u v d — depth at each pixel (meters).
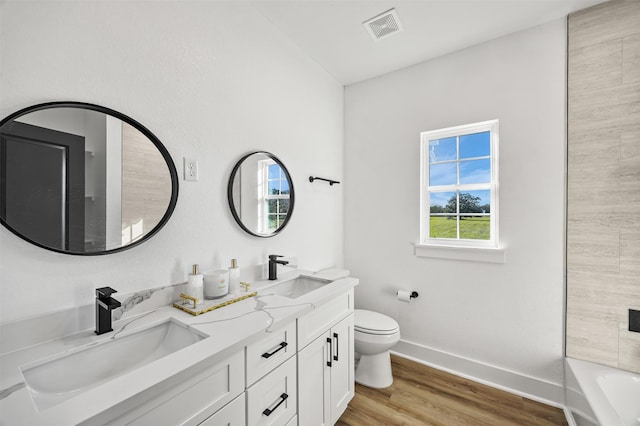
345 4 1.67
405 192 2.39
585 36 1.70
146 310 1.17
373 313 2.20
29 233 0.89
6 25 0.85
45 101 0.93
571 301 1.74
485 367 2.01
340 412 1.62
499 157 1.97
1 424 0.57
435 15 1.76
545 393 1.81
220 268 1.50
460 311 2.13
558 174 1.79
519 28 1.89
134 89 1.16
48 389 0.81
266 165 1.79
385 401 1.81
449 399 1.83
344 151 2.71
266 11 1.73
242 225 1.60
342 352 1.65
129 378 0.71
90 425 0.58
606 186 1.64
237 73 1.61
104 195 1.06
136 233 1.15
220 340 0.93
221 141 1.52
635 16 1.58
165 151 1.24
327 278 1.80
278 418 1.15
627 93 1.59
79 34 1.01
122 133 1.11
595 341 1.67
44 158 0.92
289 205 1.97
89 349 0.91
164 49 1.26
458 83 2.14
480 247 2.08
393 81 2.44
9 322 0.85
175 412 0.77
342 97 2.70
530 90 1.87
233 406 0.94
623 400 1.47
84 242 1.01
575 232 1.73
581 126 1.71
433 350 2.23
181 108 1.33
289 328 1.20
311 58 2.23
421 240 2.33
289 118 2.00
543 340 1.83
